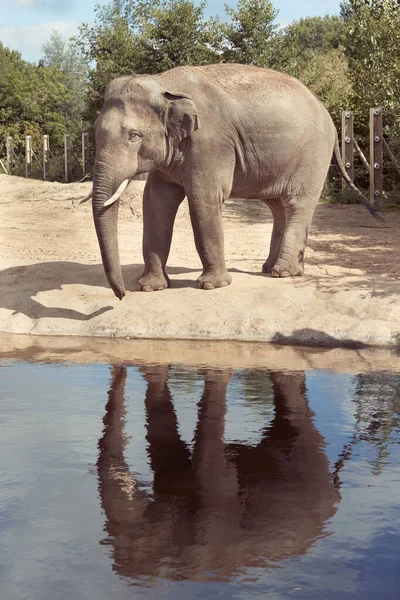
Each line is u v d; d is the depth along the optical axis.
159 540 3.56
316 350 8.03
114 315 9.07
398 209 20.41
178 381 6.60
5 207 22.16
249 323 8.70
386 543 3.53
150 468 4.50
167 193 9.72
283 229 10.65
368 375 6.85
